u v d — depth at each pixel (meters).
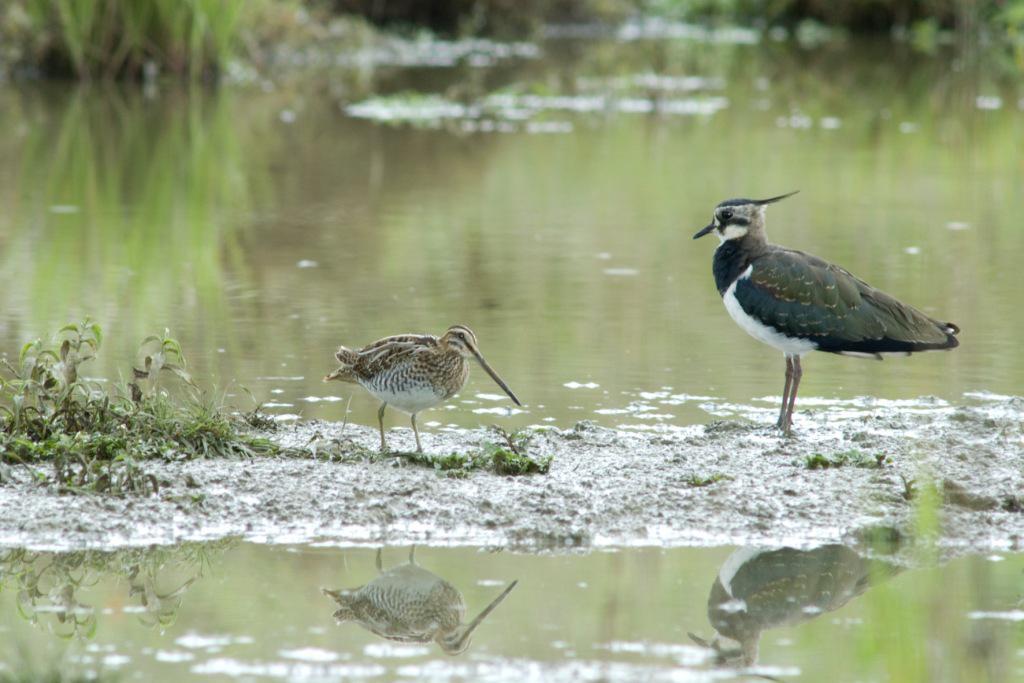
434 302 16.83
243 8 37.78
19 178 24.53
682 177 25.03
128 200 22.92
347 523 10.20
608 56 41.84
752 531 10.12
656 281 18.02
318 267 18.61
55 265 18.42
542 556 9.69
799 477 11.05
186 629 8.50
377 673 7.88
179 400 12.98
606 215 22.12
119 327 15.46
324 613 8.75
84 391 11.99
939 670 7.93
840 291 12.05
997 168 25.66
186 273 18.16
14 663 7.98
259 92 35.00
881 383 13.91
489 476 11.07
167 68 35.88
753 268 12.26
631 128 30.39
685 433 12.30
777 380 14.03
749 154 27.12
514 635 8.41
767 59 41.09
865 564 9.58
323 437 11.91
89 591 9.08
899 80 37.19
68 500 10.35
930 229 20.80
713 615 8.71
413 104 33.38
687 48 43.50
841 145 28.06
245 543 9.86
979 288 17.30
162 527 10.05
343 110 32.59
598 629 8.51
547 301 16.97
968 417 12.62
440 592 9.04
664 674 7.89
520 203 23.03
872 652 8.20
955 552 9.80
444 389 11.61
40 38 35.09
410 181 24.73
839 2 47.31
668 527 10.17
